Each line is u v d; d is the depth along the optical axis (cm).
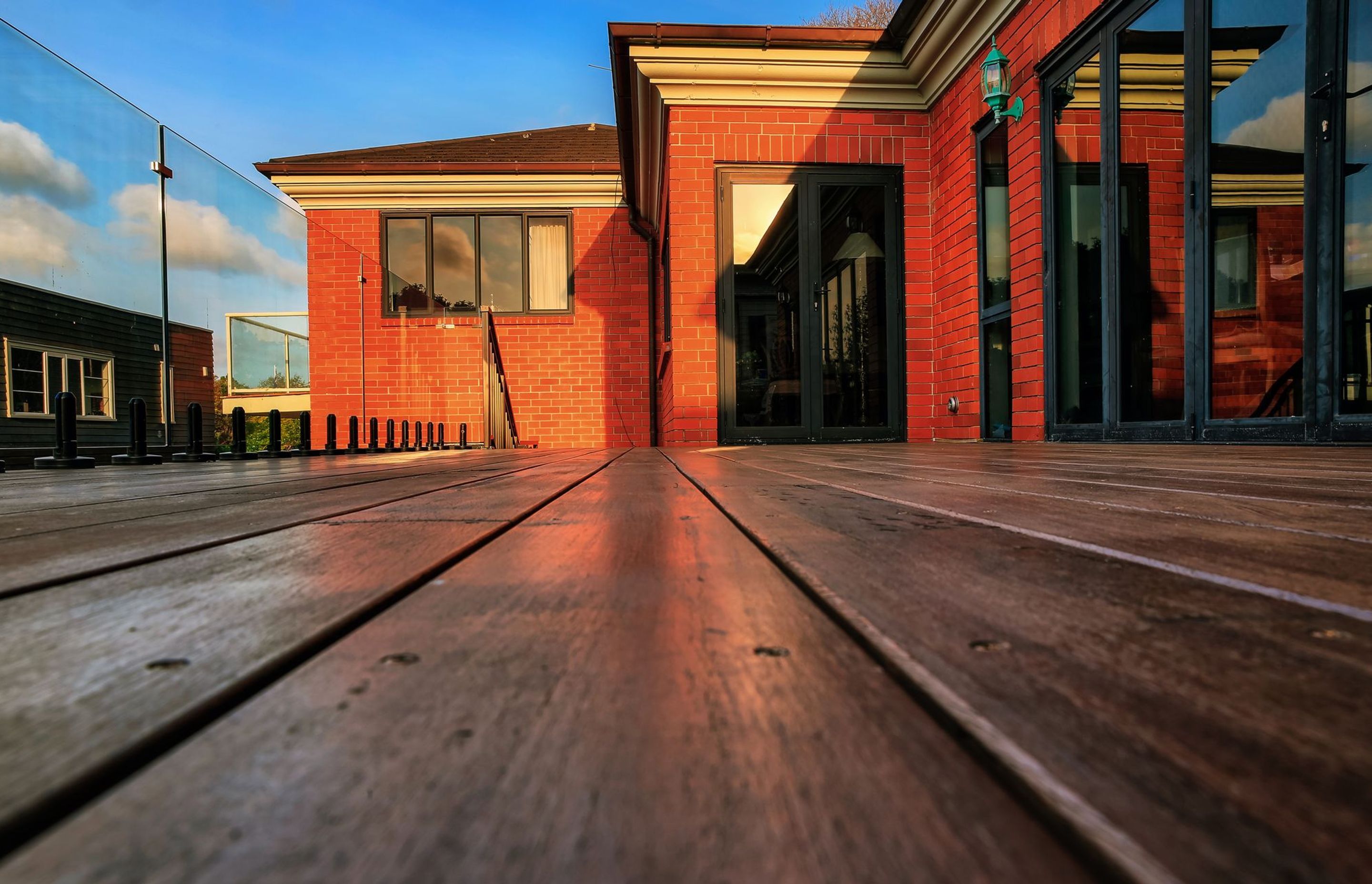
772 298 675
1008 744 27
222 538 90
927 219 686
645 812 23
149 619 49
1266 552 74
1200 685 35
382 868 20
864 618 48
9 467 350
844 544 82
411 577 65
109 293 408
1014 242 536
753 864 20
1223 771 26
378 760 28
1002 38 550
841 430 677
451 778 26
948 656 40
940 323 670
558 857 21
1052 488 154
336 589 59
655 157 814
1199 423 374
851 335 681
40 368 367
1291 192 323
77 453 374
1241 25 349
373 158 1117
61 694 34
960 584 60
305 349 680
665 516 115
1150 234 409
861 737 30
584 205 1038
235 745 29
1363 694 34
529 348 1034
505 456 482
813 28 640
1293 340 325
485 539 90
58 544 87
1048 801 23
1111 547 78
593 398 1034
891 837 22
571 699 34
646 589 61
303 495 164
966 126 611
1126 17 423
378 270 848
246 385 543
